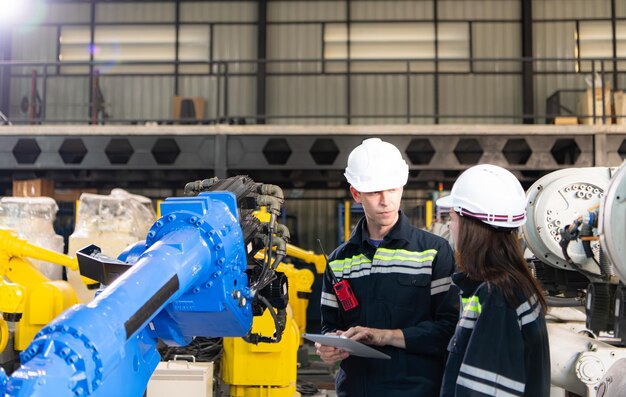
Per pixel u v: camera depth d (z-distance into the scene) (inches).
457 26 478.6
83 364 33.9
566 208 156.1
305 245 477.4
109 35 486.6
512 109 470.6
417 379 81.9
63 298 186.4
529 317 60.4
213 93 478.6
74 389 33.3
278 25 483.5
